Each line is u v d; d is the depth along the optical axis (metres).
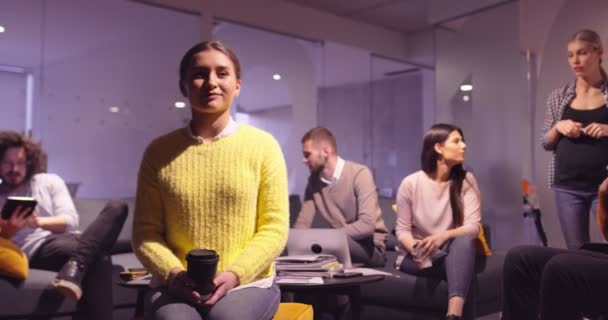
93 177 5.23
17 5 4.95
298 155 6.14
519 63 4.81
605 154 2.77
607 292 1.57
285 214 1.54
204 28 5.01
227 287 1.37
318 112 6.40
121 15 5.19
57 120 5.18
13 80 5.10
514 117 4.87
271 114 5.94
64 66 5.21
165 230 1.54
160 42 5.27
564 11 4.23
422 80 7.01
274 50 5.97
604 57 3.85
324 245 2.61
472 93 5.36
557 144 2.98
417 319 2.79
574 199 2.86
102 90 5.30
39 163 2.79
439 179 2.93
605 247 1.76
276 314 1.58
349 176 3.24
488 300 2.93
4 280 2.31
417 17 6.05
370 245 3.13
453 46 5.72
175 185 1.49
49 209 2.75
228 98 1.54
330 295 2.81
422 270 2.79
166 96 5.23
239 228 1.49
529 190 4.68
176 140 1.57
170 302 1.35
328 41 6.02
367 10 5.91
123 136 5.31
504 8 5.03
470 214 2.80
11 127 5.09
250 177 1.51
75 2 5.00
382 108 7.20
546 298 1.68
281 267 2.22
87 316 2.45
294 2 5.67
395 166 7.14
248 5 5.30
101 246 2.49
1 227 2.40
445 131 2.88
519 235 4.74
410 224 2.96
